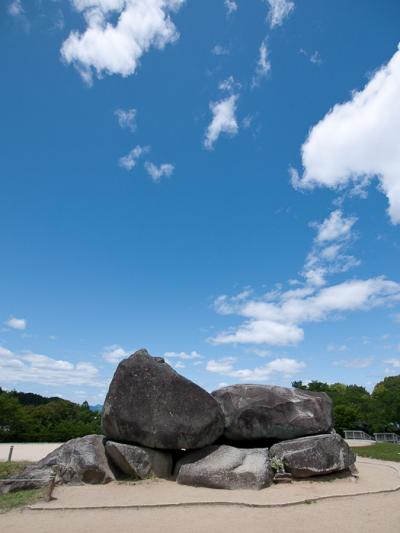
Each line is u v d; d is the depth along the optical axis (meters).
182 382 13.07
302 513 8.66
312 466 12.01
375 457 19.86
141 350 13.74
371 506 9.33
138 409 12.64
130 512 8.72
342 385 63.28
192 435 12.51
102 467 11.90
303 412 13.58
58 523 7.93
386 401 45.66
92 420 50.41
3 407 40.22
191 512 8.70
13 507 9.07
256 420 13.47
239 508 8.99
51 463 12.69
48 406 51.78
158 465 12.45
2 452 22.95
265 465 11.75
